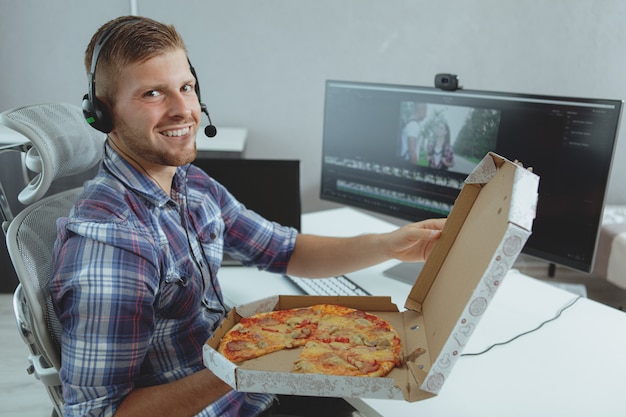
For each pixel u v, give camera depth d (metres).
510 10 2.54
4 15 2.42
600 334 1.15
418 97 1.40
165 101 0.92
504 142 1.28
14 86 2.52
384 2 2.54
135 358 0.89
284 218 1.58
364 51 2.61
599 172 1.15
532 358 1.05
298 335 0.87
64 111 1.09
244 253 1.26
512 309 1.24
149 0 2.47
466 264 0.77
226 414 0.95
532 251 1.29
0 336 2.13
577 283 2.64
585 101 1.14
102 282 0.85
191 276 1.02
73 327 0.86
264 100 2.66
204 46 2.56
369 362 0.78
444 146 1.38
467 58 2.62
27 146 1.01
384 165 1.52
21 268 0.92
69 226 0.89
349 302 0.97
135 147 0.94
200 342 1.04
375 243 1.19
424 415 0.88
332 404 1.10
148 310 0.90
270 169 1.57
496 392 0.95
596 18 2.51
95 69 0.91
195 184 1.15
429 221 1.16
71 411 0.87
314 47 2.60
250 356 0.81
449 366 0.66
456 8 2.55
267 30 2.56
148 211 0.97
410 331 0.89
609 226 2.36
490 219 0.74
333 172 1.64
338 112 1.58
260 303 0.95
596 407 0.91
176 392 0.92
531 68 2.62
